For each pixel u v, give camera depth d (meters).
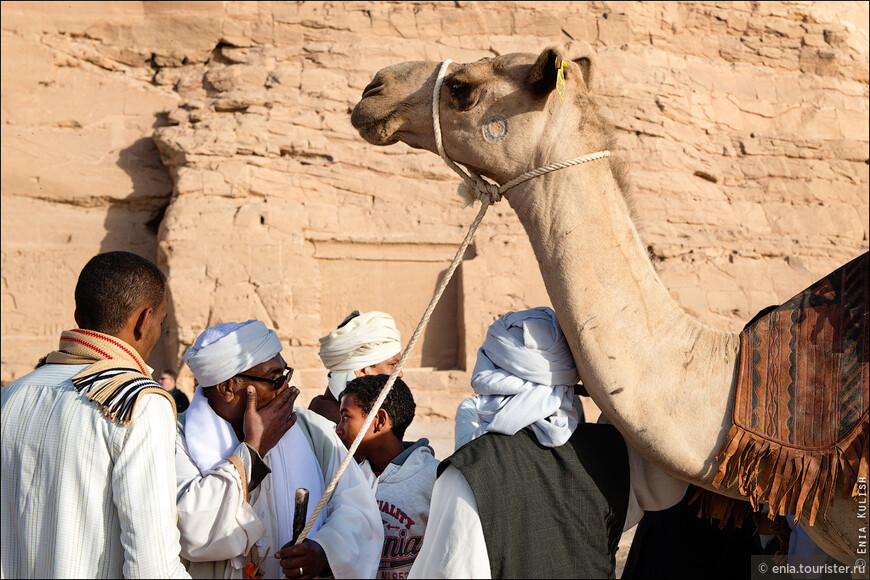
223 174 13.06
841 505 2.79
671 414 2.85
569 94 3.11
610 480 3.03
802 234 14.52
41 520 2.59
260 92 13.88
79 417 2.65
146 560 2.54
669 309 3.03
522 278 12.91
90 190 13.55
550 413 2.99
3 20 13.88
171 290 12.38
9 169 13.34
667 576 3.76
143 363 2.90
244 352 3.06
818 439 2.73
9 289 13.02
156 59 14.48
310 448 3.21
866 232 14.88
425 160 13.78
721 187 14.74
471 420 3.56
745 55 15.84
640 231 3.23
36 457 2.63
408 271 13.23
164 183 13.84
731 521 3.69
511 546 2.82
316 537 2.86
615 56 14.91
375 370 4.93
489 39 14.80
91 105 14.01
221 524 2.83
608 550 3.00
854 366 2.75
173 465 2.73
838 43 16.06
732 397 2.87
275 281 12.53
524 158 3.07
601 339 2.89
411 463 3.43
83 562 2.55
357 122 3.38
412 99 3.28
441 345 13.06
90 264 2.93
